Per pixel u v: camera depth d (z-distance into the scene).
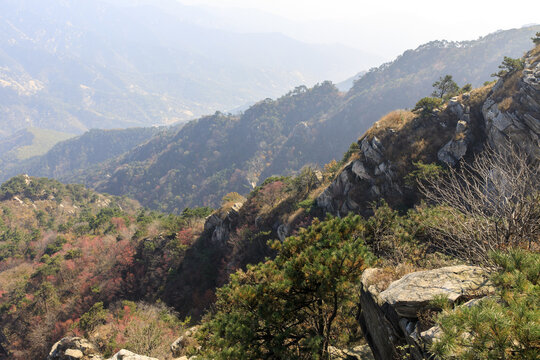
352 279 8.75
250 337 8.27
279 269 10.91
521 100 24.61
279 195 55.28
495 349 3.17
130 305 43.09
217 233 60.50
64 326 49.88
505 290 3.85
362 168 35.19
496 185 7.00
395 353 6.41
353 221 10.75
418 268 8.94
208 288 52.50
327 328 10.24
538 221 6.00
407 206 29.86
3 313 54.09
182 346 19.72
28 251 92.25
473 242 6.66
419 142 32.03
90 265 66.06
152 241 65.69
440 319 3.86
